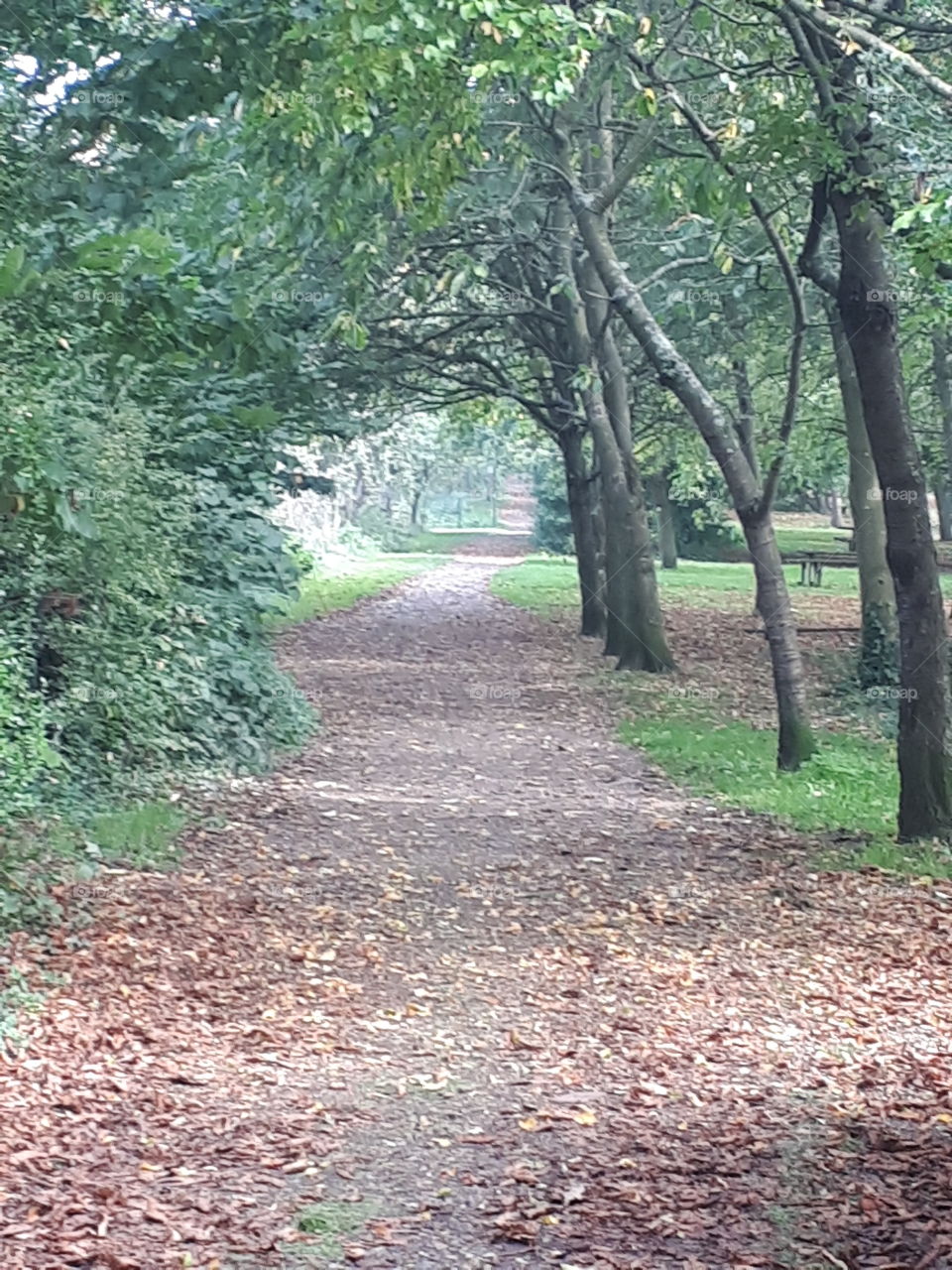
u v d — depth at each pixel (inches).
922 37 557.3
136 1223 204.7
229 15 437.7
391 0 433.1
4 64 445.4
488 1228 208.7
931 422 1237.7
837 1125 254.2
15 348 378.3
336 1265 195.9
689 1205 217.6
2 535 411.5
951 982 350.3
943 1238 204.8
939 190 382.6
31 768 405.7
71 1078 264.7
